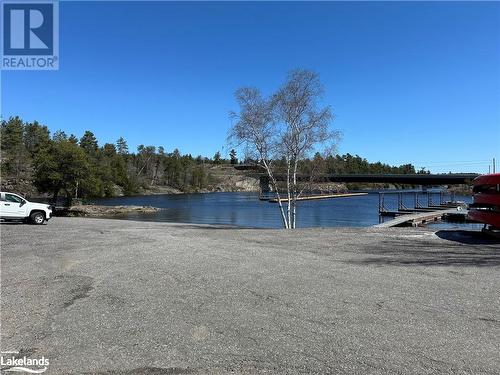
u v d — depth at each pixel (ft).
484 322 18.24
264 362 14.42
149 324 18.43
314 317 19.06
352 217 154.20
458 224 113.50
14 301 22.43
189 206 236.22
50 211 83.51
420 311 19.84
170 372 13.79
